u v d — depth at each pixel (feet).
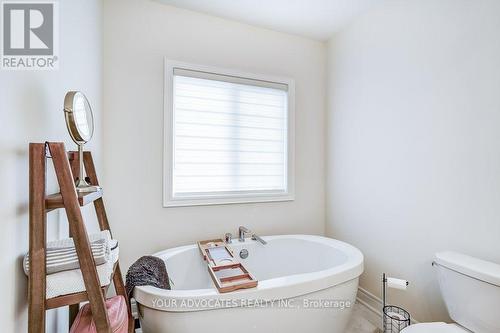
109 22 5.76
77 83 4.05
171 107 6.27
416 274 5.35
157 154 6.19
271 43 7.47
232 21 6.98
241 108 7.16
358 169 6.91
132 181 5.97
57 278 2.40
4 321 2.16
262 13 6.70
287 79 7.64
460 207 4.57
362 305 6.71
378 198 6.29
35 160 2.35
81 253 2.40
